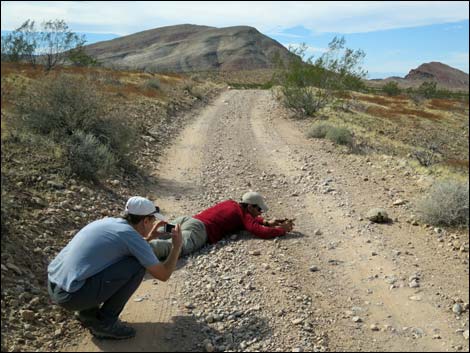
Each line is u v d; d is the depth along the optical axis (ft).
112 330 14.58
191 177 36.06
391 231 25.77
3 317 14.80
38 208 22.49
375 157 44.88
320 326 16.63
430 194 28.68
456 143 105.70
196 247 22.26
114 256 13.93
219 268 20.57
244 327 16.14
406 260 22.24
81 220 23.24
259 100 106.42
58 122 32.86
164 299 17.71
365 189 33.35
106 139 33.47
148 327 15.71
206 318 16.44
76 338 14.82
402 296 18.99
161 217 15.06
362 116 101.45
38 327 14.98
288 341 15.51
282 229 24.38
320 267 21.27
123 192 29.45
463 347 15.83
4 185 22.81
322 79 81.76
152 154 41.42
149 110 63.16
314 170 38.73
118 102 60.64
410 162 44.70
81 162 28.22
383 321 17.19
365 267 21.45
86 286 13.61
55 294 13.88
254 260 21.53
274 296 18.39
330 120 76.28
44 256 18.93
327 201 30.71
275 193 32.73
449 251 23.39
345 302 18.39
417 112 131.85
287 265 21.22
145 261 14.12
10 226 19.20
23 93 38.24
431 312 17.92
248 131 60.18
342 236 24.93
